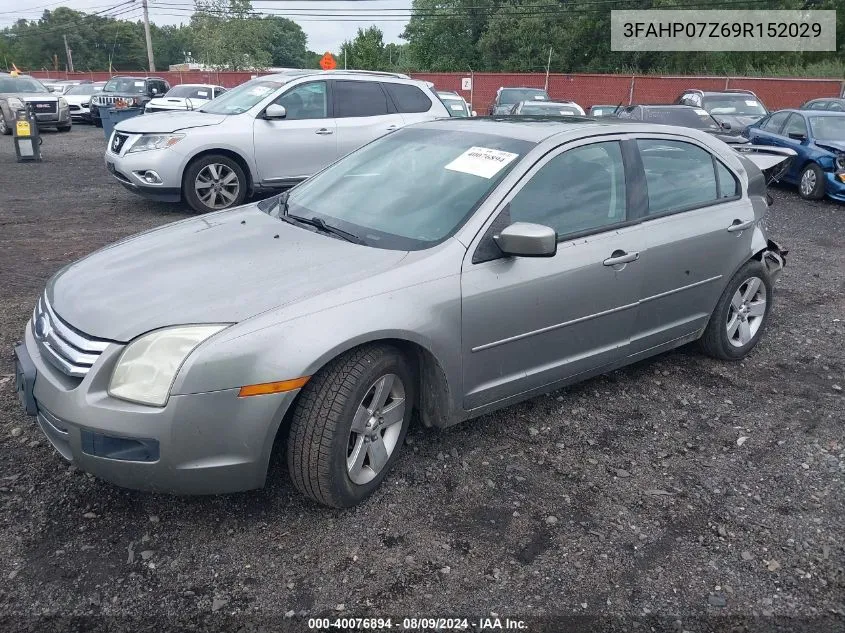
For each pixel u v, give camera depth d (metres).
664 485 3.48
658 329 4.34
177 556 2.86
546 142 3.80
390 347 3.15
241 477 2.88
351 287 3.05
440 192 3.69
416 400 3.55
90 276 3.30
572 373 3.95
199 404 2.73
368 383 3.04
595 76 31.78
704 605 2.71
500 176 3.62
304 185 4.36
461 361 3.38
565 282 3.67
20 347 3.24
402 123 10.09
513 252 3.29
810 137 12.19
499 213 3.49
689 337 4.64
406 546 2.96
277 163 9.37
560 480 3.49
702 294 4.55
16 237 7.76
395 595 2.70
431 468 3.53
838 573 2.89
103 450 2.76
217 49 42.66
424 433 3.85
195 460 2.79
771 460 3.74
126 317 2.87
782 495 3.42
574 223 3.79
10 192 10.66
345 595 2.69
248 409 2.79
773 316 6.02
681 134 4.54
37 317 3.26
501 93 22.39
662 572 2.87
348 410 2.97
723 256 4.58
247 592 2.69
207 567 2.81
